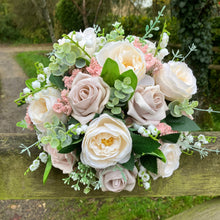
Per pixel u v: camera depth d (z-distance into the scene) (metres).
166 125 0.67
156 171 0.67
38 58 6.91
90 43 0.65
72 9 6.37
